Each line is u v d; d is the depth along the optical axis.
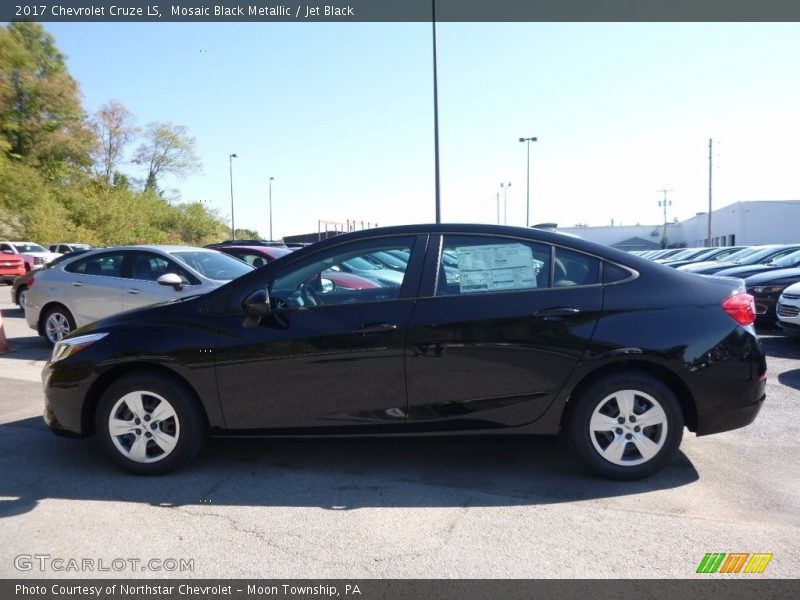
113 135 52.94
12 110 40.97
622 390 3.87
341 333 3.96
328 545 3.21
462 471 4.19
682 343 3.81
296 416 4.04
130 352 4.09
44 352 8.77
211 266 8.45
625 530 3.32
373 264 4.33
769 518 3.45
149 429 4.14
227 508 3.65
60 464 4.40
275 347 3.99
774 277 10.58
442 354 3.90
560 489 3.87
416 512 3.58
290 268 4.21
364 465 4.32
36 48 41.47
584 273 4.00
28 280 8.95
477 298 3.98
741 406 3.88
